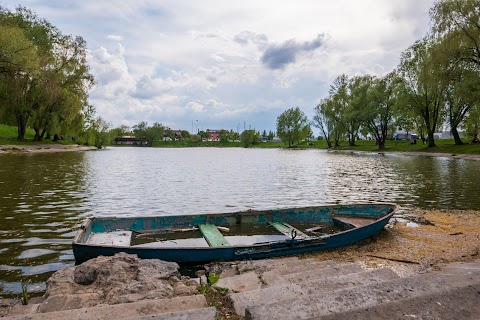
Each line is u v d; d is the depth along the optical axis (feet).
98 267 20.40
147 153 255.91
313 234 33.04
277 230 33.22
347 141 371.97
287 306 13.53
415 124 238.27
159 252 24.30
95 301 17.07
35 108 172.65
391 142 275.18
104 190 64.23
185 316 13.48
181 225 32.83
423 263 24.53
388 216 32.50
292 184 77.51
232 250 25.32
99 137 284.82
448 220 39.83
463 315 12.37
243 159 178.40
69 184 69.41
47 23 172.86
